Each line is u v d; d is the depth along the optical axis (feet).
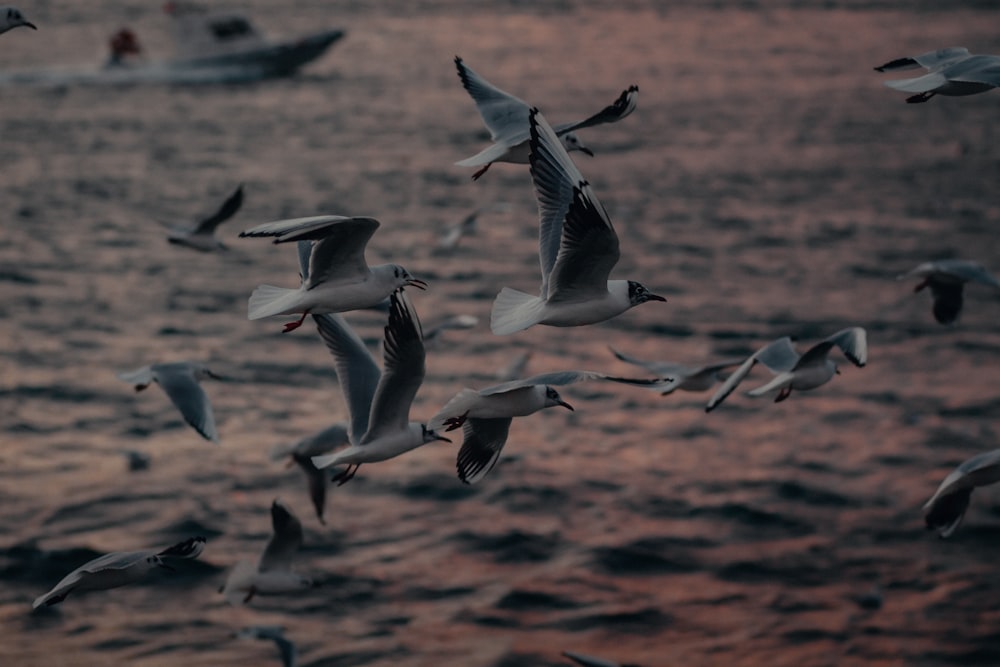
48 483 69.46
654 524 66.18
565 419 81.46
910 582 60.54
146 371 48.16
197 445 75.82
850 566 62.18
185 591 58.59
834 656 54.29
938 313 53.31
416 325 34.83
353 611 57.26
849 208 161.07
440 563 61.72
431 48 384.88
